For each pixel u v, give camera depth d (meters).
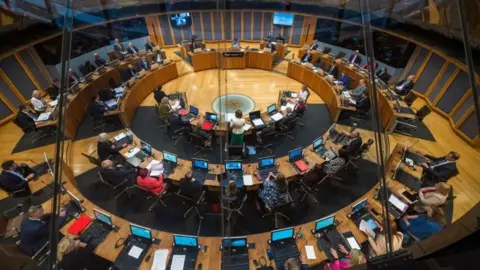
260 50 13.09
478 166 7.99
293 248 5.03
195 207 6.76
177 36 15.02
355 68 11.27
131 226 5.08
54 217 3.10
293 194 7.14
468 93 8.90
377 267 1.58
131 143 7.77
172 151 8.74
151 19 14.27
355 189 7.34
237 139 8.16
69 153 8.34
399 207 5.60
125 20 13.65
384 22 11.56
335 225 5.38
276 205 5.95
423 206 5.58
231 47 13.22
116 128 9.46
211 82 12.30
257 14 15.15
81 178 7.59
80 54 11.83
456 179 7.53
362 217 5.48
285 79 12.57
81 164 8.02
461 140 8.88
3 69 9.31
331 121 10.02
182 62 13.52
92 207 5.70
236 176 6.80
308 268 4.80
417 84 10.68
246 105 10.87
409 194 5.93
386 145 7.93
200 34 15.30
